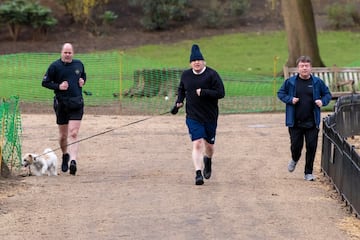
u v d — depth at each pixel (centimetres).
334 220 1620
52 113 3894
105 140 2933
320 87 2080
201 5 8800
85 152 2655
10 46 7688
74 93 2223
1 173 2136
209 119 2008
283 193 1916
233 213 1664
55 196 1867
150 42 7938
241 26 8494
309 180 2125
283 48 7631
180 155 2595
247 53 7431
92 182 2078
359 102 3216
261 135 3109
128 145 2819
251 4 9050
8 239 1454
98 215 1650
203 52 7481
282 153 2652
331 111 4094
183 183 2052
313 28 5591
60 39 7950
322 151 2295
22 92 4509
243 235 1472
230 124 3494
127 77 5122
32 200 1817
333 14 8325
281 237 1462
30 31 8031
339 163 1903
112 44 7838
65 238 1457
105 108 4078
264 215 1648
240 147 2783
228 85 4953
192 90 1989
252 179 2133
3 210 1705
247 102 4328
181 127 3353
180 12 8400
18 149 2375
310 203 1795
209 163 2083
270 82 5019
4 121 2434
